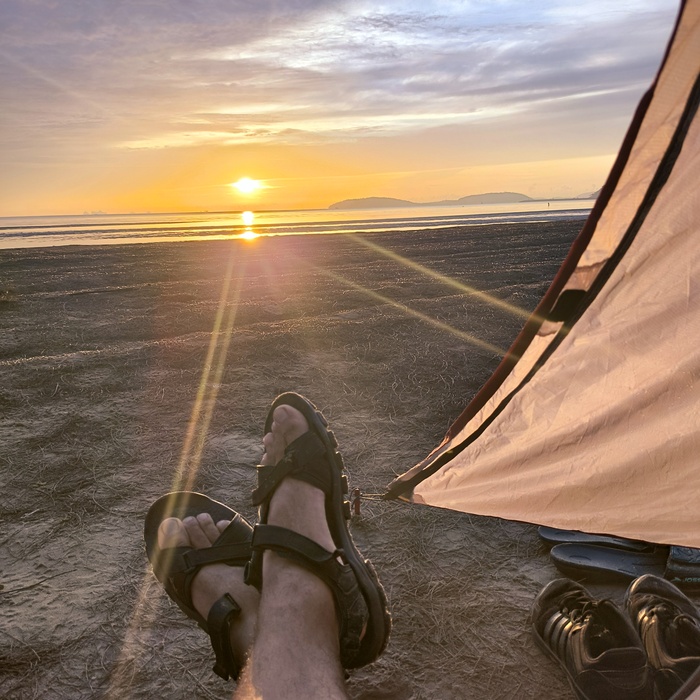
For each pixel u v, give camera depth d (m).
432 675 1.89
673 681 1.50
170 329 6.28
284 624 1.53
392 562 2.45
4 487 3.01
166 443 3.52
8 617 2.14
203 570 1.86
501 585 2.31
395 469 3.22
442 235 20.28
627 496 1.49
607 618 1.76
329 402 4.14
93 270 11.60
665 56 0.88
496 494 1.70
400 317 6.51
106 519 2.76
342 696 1.38
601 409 1.37
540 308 1.21
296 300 7.80
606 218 1.07
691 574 2.12
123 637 2.05
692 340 1.19
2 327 6.41
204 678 1.89
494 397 1.41
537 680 1.85
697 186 1.02
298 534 1.68
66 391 4.26
